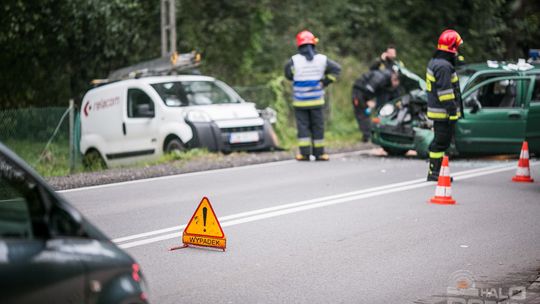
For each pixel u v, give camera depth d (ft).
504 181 53.88
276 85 87.71
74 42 92.94
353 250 33.63
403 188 50.57
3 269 14.92
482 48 115.34
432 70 52.03
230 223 39.29
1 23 87.51
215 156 65.31
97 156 72.84
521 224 39.19
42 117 79.56
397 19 115.75
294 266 30.96
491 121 65.16
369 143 81.20
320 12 107.65
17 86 96.58
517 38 118.93
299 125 66.69
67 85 97.04
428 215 41.47
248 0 97.09
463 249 33.88
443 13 115.44
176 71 76.95
